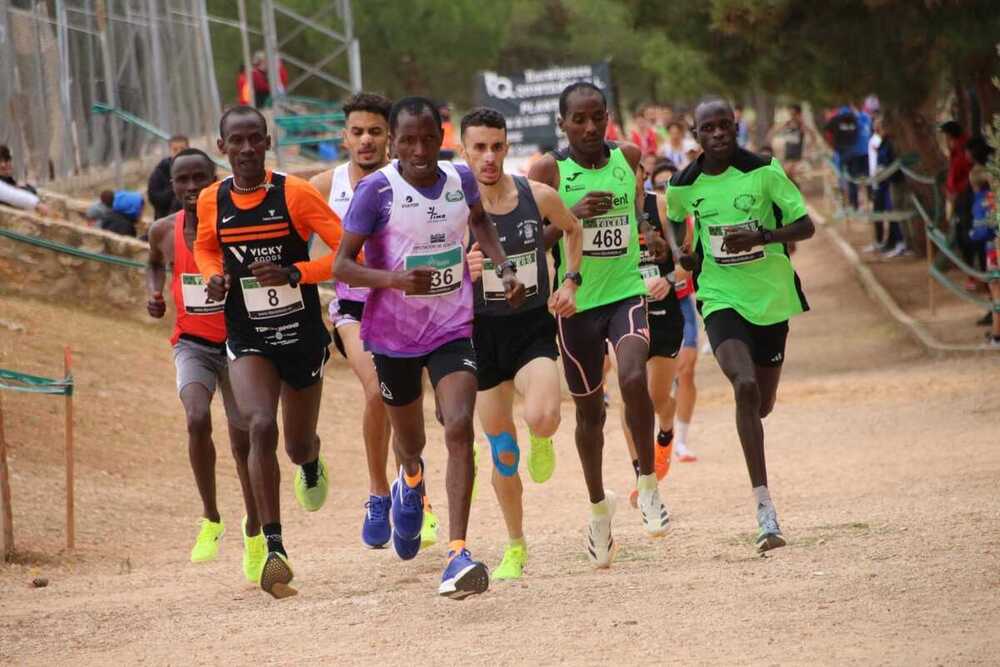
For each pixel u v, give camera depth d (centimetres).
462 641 1719
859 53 5894
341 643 1764
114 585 2481
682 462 3756
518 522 2183
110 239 5053
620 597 1925
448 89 13788
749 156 2378
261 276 2059
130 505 3250
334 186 2548
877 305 7269
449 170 1953
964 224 6650
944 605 1705
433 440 4344
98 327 4819
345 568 2484
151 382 4378
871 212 8512
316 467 2445
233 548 2936
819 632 1620
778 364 2452
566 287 2152
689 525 2717
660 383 2880
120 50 6781
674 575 2073
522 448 4109
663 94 16662
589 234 2280
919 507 2573
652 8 6625
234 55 11362
